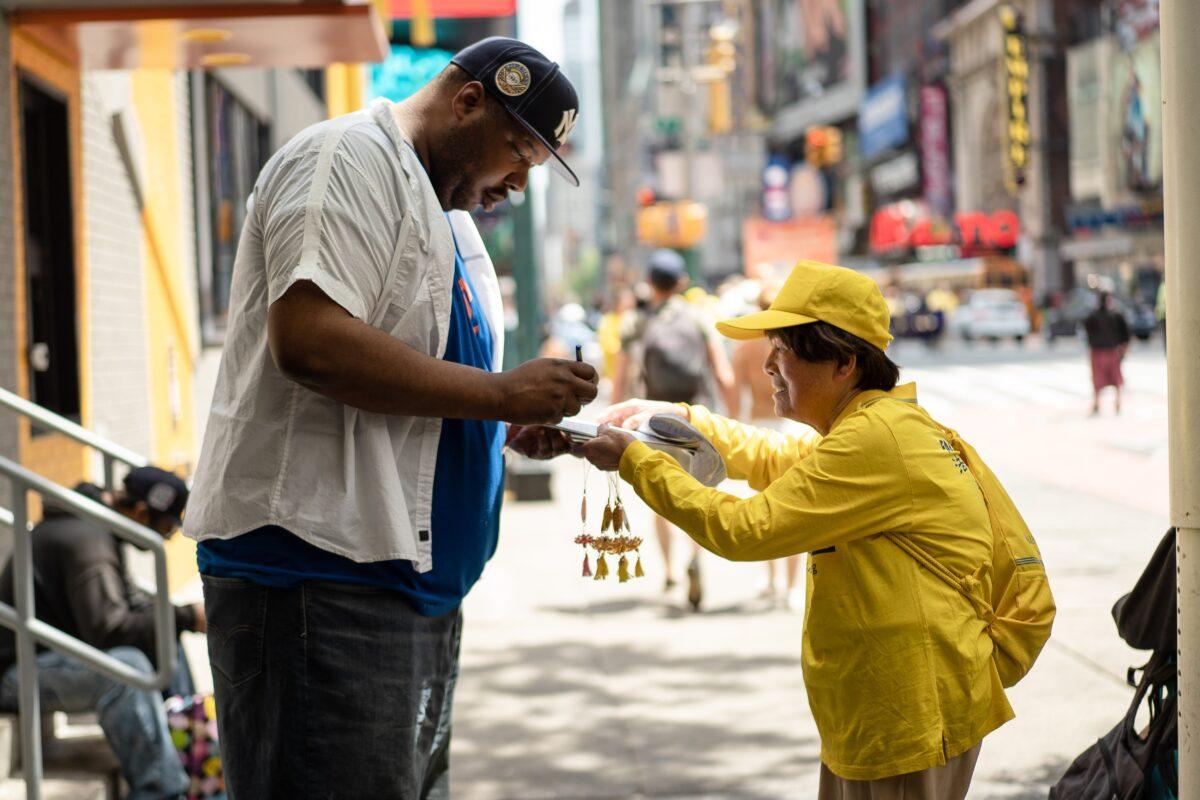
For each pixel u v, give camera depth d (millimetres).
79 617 4625
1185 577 2713
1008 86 60188
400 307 2506
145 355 8609
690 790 4891
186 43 6910
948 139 71438
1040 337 51656
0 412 5723
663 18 36312
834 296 2885
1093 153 57094
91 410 7355
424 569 2584
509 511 12344
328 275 2367
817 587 2828
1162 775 3098
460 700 6117
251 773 2578
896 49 79125
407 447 2592
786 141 98250
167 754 4523
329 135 2488
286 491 2514
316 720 2533
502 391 2447
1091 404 21500
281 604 2525
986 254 63406
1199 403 2652
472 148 2652
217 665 2613
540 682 6406
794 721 5711
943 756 2717
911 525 2738
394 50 13047
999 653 2844
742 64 106438
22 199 6238
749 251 39031
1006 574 2873
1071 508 10953
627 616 7812
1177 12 2625
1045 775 4898
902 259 74875
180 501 4938
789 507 2711
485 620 7742
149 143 8766
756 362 8031
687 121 36344
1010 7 60156
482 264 2994
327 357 2355
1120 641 6660
